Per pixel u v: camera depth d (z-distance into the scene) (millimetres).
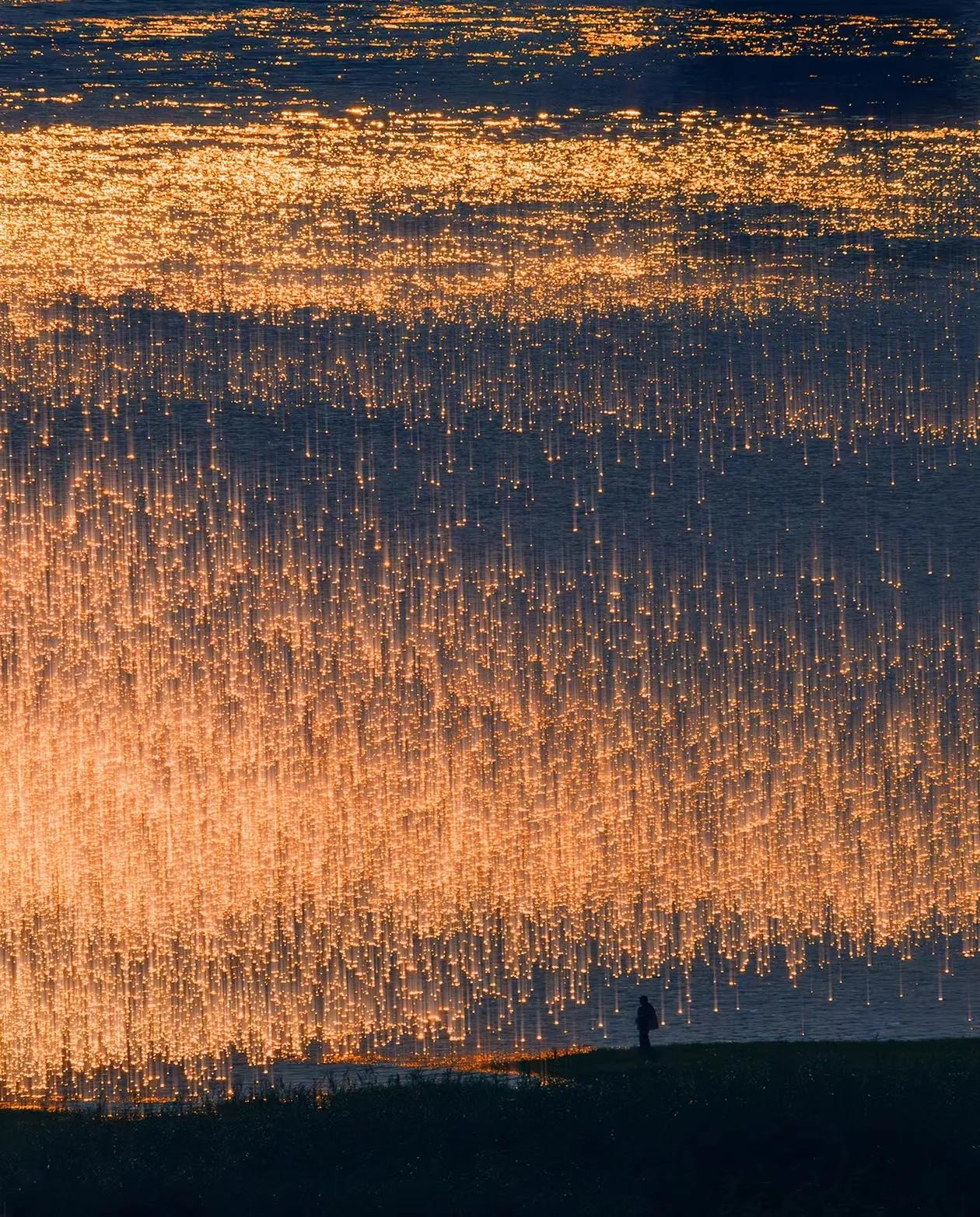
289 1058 188000
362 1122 135500
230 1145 132625
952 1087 138875
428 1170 127250
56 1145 133250
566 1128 133500
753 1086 139250
